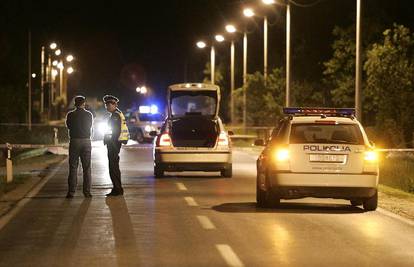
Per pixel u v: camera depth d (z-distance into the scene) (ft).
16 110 292.81
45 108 510.17
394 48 205.16
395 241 69.87
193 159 131.03
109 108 106.22
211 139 134.62
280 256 62.28
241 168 158.30
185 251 64.28
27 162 174.29
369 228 77.46
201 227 77.36
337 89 258.57
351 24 275.80
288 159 88.63
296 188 88.38
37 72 465.88
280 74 301.43
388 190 116.26
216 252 63.82
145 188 115.96
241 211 89.66
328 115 93.25
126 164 167.02
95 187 117.39
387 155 185.26
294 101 287.48
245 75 316.60
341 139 90.43
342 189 88.33
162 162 131.03
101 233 73.67
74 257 61.82
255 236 72.02
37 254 63.26
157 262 59.72
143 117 276.00
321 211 90.27
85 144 103.19
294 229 76.43
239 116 356.38
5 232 74.43
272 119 296.30
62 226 78.07
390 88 201.98
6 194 107.96
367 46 257.14
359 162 88.48
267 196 91.86
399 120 201.46
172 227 77.30
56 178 133.80
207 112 212.23
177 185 120.57
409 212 90.68
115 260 60.54
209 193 109.19
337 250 65.10
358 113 175.42
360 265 59.00
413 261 60.64
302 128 90.02
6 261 60.34
